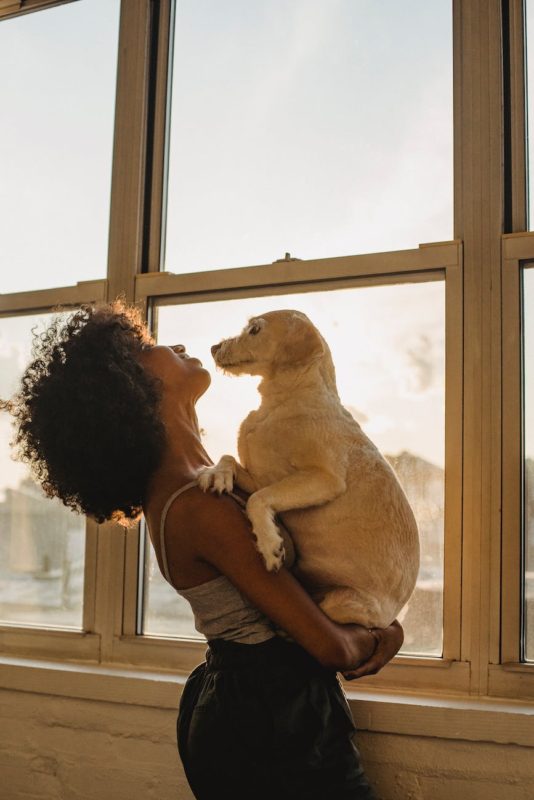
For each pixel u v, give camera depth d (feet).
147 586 6.73
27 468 7.40
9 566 7.39
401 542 4.40
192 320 6.73
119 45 7.27
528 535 5.49
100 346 4.12
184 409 4.44
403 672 5.63
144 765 5.96
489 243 5.67
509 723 4.98
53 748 6.32
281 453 4.51
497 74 5.80
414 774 5.18
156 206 7.03
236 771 3.69
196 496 3.91
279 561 3.80
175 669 6.37
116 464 4.02
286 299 6.35
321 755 3.73
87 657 6.76
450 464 5.64
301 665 3.87
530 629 5.45
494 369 5.57
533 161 5.76
